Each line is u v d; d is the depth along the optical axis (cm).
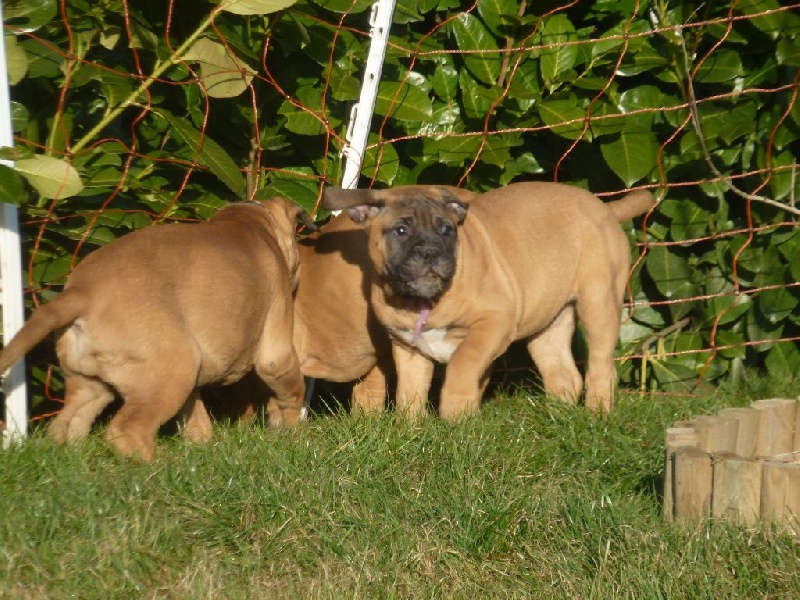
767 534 478
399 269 644
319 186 764
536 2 786
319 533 497
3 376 628
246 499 515
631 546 483
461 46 773
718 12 773
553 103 766
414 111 762
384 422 616
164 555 476
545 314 733
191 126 695
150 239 614
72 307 574
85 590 450
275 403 720
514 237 711
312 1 711
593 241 738
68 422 617
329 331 730
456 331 689
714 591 448
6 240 627
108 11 687
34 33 681
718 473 495
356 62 754
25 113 677
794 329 829
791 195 761
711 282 820
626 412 684
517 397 732
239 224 672
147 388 590
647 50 777
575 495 539
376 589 461
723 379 827
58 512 496
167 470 535
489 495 529
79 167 678
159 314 589
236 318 632
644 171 769
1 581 452
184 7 721
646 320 835
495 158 764
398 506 526
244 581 471
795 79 759
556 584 471
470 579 478
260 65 736
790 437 584
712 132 781
